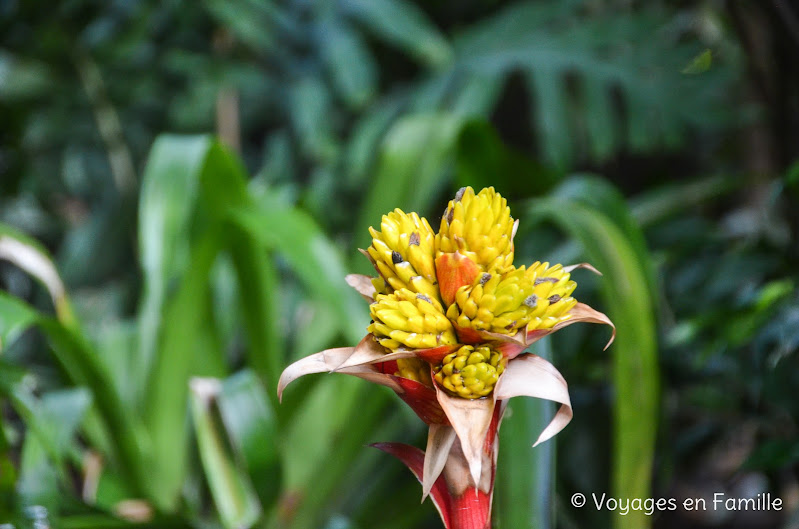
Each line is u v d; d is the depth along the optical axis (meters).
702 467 2.12
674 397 1.70
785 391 1.38
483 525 0.80
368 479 1.67
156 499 1.52
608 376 1.68
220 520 1.45
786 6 1.62
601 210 1.39
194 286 1.43
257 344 1.58
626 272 1.17
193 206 1.78
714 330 1.53
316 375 1.55
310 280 1.30
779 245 1.55
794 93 1.82
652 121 2.50
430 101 2.63
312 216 1.95
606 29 2.62
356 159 2.59
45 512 1.12
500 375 0.77
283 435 1.59
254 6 2.68
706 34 2.58
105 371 1.37
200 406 1.44
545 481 1.04
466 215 0.78
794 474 1.56
